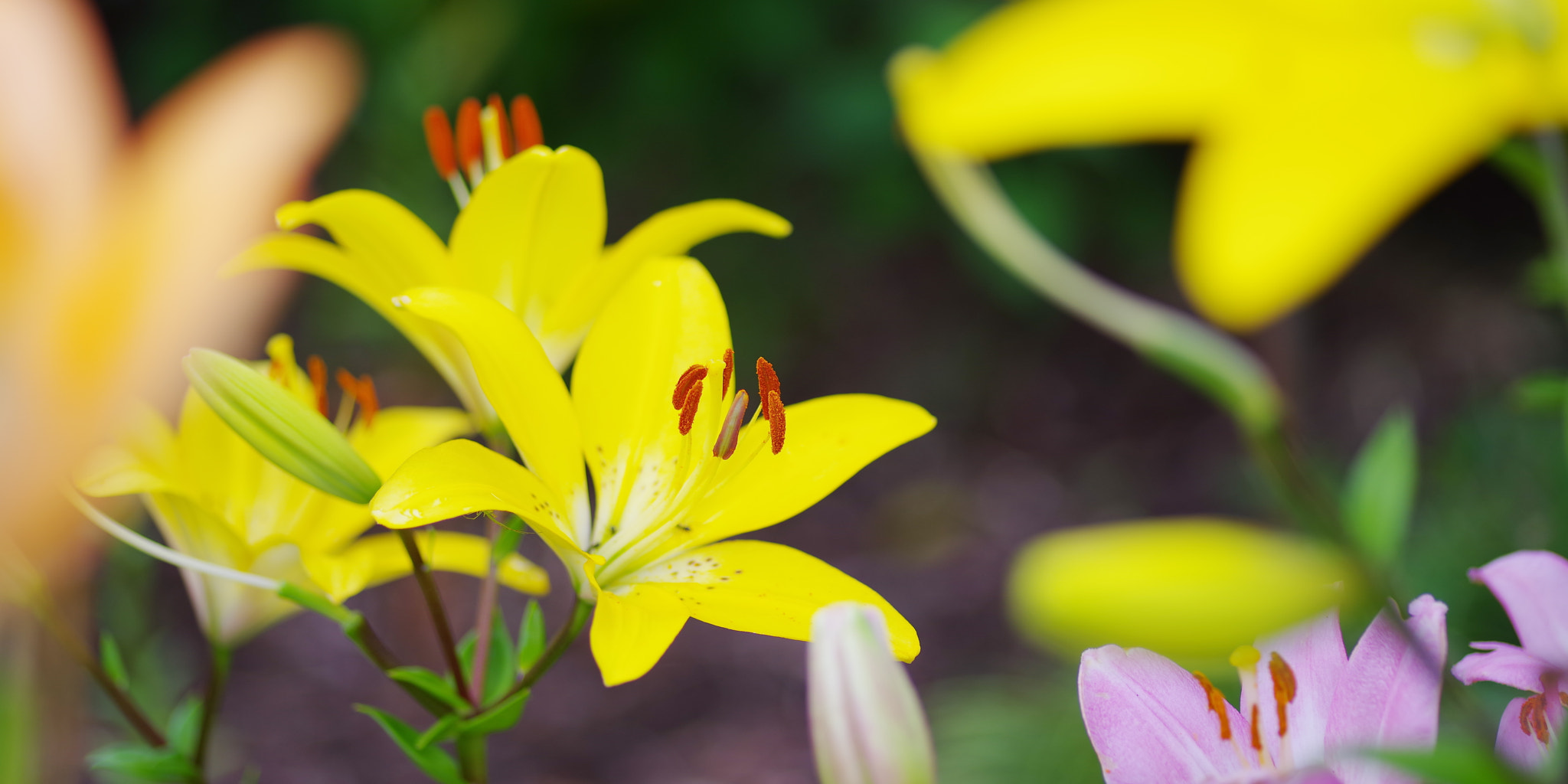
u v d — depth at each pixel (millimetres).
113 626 2295
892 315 5227
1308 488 730
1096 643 582
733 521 785
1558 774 642
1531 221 5027
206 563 810
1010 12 691
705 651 3783
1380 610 636
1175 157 4805
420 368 4266
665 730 3451
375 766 3164
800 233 5117
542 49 4488
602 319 807
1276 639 706
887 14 4453
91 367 550
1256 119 657
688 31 4516
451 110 3844
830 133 4418
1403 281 5082
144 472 776
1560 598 710
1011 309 5266
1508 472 2854
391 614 3531
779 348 5016
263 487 836
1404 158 647
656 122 4824
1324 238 634
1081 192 4828
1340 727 692
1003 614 3875
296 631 3607
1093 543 586
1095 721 705
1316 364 4785
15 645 735
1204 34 672
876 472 4711
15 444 551
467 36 3752
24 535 553
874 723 663
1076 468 4664
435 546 824
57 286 551
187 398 830
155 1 4316
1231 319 632
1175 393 4988
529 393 758
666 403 801
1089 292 777
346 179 3811
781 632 744
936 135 688
